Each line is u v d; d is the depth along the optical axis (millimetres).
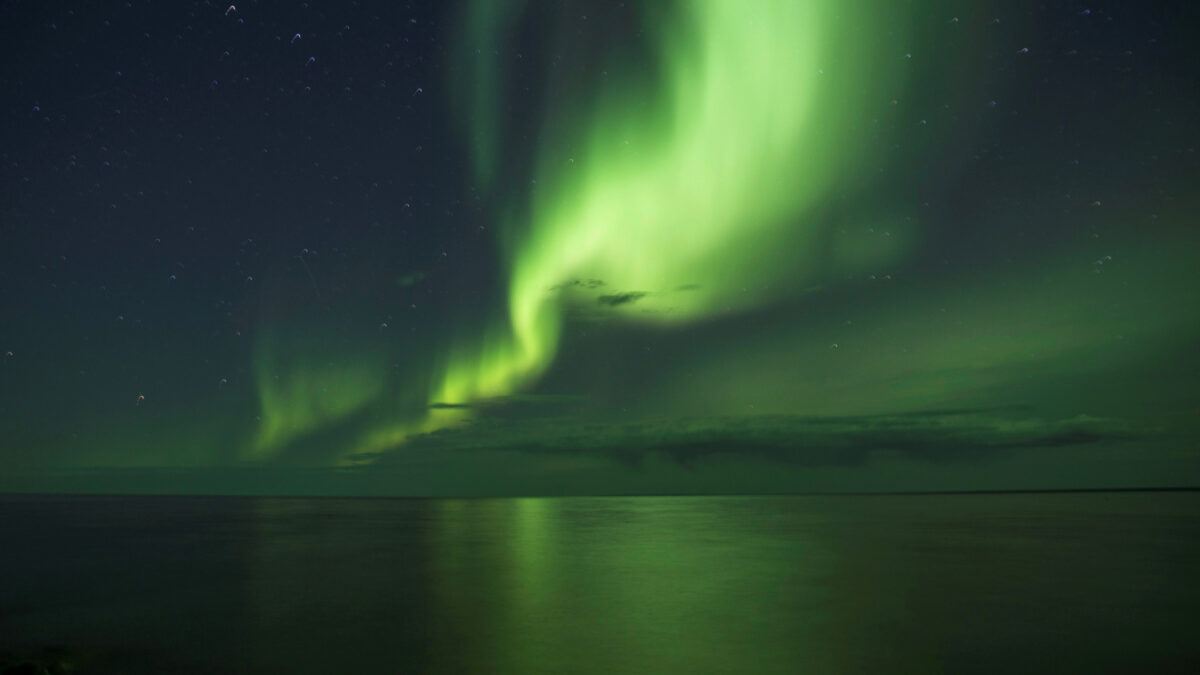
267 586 8195
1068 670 4641
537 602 7109
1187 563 10062
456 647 5277
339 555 11547
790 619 6250
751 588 7957
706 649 5215
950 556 11109
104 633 5809
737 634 5691
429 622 6156
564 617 6367
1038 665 4758
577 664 4805
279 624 6105
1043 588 7867
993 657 4953
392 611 6652
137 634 5762
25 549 13023
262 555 11594
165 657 5023
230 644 5391
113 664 4867
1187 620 6141
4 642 5547
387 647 5273
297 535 16141
